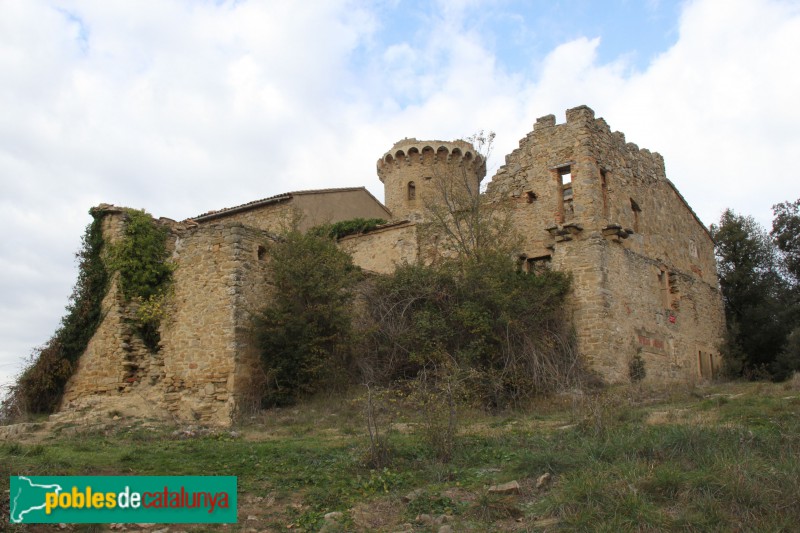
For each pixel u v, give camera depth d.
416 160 36.97
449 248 23.91
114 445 12.73
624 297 22.39
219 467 10.36
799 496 7.23
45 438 13.83
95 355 18.58
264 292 18.52
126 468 10.07
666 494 7.78
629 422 11.97
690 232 29.19
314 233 20.52
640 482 7.98
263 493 9.13
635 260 23.69
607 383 20.08
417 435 11.39
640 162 26.02
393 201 37.03
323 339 17.80
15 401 18.53
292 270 18.19
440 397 12.23
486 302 19.92
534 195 24.03
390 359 19.27
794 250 32.38
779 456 8.62
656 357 23.36
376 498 8.77
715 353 28.64
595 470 8.68
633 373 21.47
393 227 26.75
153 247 19.58
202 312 17.98
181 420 16.55
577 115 23.31
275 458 11.02
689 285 27.59
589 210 22.14
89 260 19.61
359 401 16.17
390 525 7.88
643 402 16.95
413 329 19.67
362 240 27.48
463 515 7.98
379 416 15.23
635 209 24.89
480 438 11.61
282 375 17.45
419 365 19.22
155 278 19.31
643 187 25.72
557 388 18.84
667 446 9.36
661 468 8.39
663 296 25.38
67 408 17.80
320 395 17.50
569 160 23.16
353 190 30.06
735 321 31.36
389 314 20.16
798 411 12.00
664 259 25.98
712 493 7.60
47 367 18.78
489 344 19.30
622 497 7.61
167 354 18.34
